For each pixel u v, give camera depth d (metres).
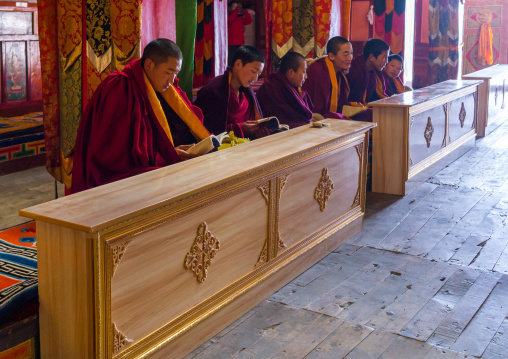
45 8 4.16
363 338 3.00
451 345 2.95
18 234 3.05
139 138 3.43
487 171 6.38
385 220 4.80
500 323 3.18
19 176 6.01
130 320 2.43
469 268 3.89
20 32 7.17
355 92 6.17
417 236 4.45
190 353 2.83
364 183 4.48
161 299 2.58
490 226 4.70
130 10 4.11
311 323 3.14
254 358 2.80
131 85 3.45
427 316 3.24
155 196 2.50
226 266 3.00
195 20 4.62
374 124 4.43
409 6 8.62
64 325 2.36
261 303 3.34
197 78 7.23
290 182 3.47
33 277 2.51
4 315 2.29
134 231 2.35
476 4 12.16
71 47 4.18
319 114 5.51
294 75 5.12
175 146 3.86
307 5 6.38
